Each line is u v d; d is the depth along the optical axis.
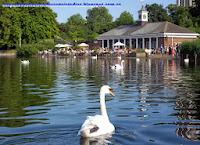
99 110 9.72
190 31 73.81
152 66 31.38
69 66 33.31
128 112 9.37
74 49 76.25
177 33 71.19
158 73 22.92
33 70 27.55
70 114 9.17
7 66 34.12
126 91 13.72
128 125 7.80
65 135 6.92
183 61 40.91
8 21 87.12
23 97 12.38
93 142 6.38
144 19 85.19
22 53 79.88
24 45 81.25
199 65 32.44
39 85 16.27
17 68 30.48
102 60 48.06
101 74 22.58
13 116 8.99
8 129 7.57
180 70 25.66
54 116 8.92
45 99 11.85
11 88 15.14
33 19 90.00
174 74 21.95
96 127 6.47
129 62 40.28
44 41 86.38
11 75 22.44
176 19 103.75
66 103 10.98
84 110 9.74
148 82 17.09
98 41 93.44
